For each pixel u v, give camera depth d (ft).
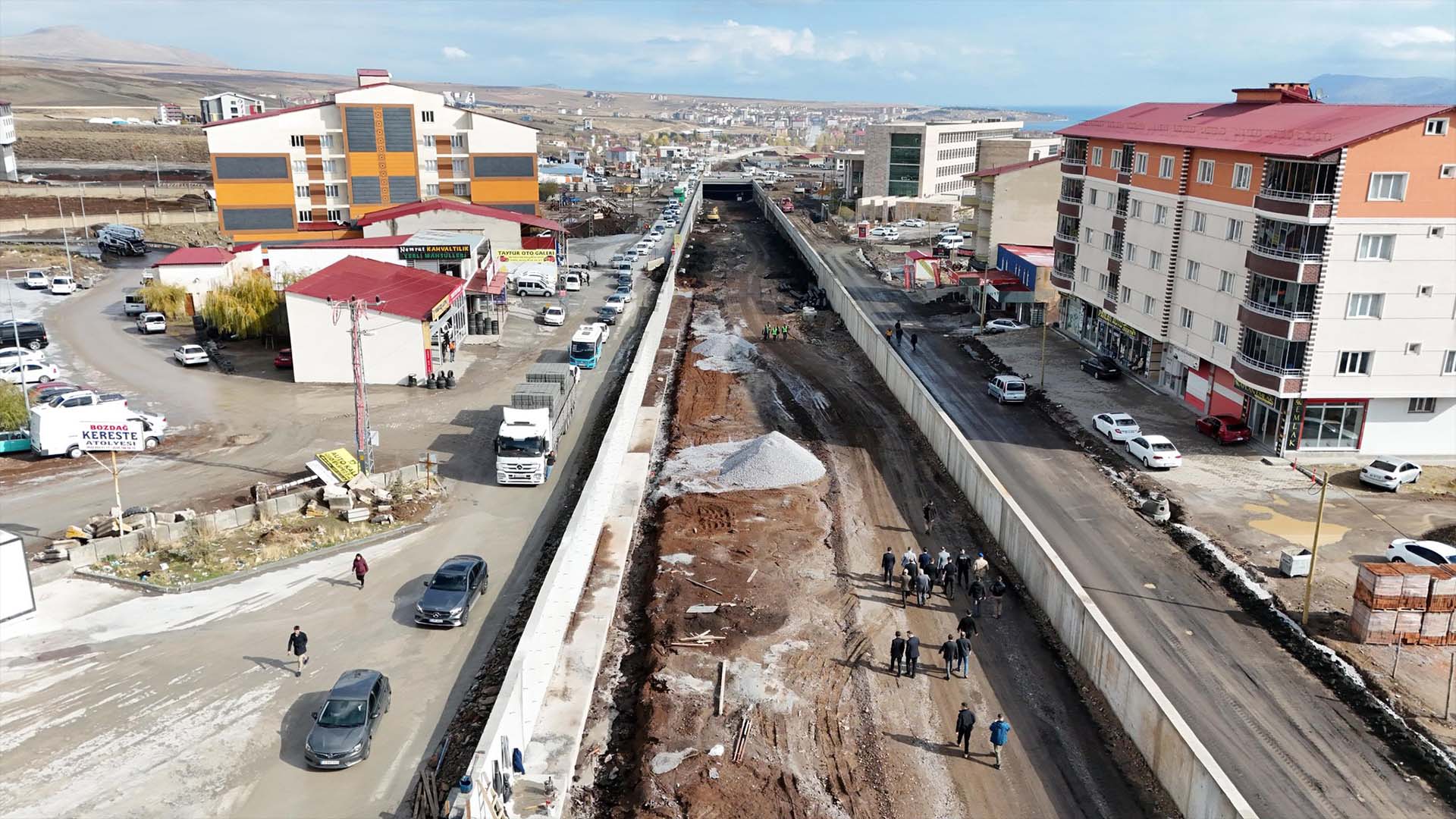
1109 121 244.63
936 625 120.16
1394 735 95.86
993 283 275.39
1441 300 157.89
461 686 102.94
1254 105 204.33
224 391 203.92
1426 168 152.05
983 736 98.58
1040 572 123.34
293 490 150.71
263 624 114.52
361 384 154.51
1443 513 145.48
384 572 128.26
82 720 95.45
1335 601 120.88
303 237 349.00
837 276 362.12
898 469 173.17
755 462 169.99
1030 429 189.67
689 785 89.71
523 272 321.32
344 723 91.56
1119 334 231.50
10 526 136.46
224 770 88.53
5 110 491.72
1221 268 181.27
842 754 95.50
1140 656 110.11
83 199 424.87
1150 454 164.55
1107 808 87.92
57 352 228.63
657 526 150.30
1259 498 152.25
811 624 119.96
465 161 371.97
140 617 115.55
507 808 84.58
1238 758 92.73
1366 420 167.12
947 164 580.71
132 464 162.40
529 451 157.89
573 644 114.42
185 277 263.08
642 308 304.71
